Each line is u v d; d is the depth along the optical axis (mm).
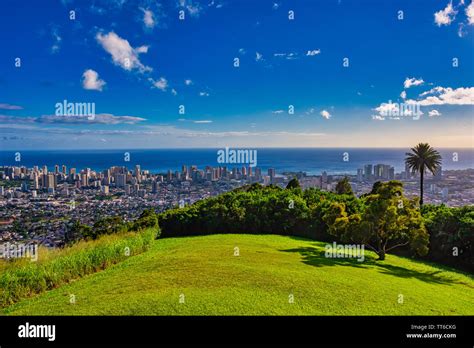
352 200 21094
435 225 17062
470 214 16250
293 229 20766
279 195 22031
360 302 8719
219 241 17281
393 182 15281
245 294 8773
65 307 8359
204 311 7805
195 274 10406
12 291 9680
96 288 9719
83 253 12758
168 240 19016
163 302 8203
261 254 13703
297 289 9281
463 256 15969
